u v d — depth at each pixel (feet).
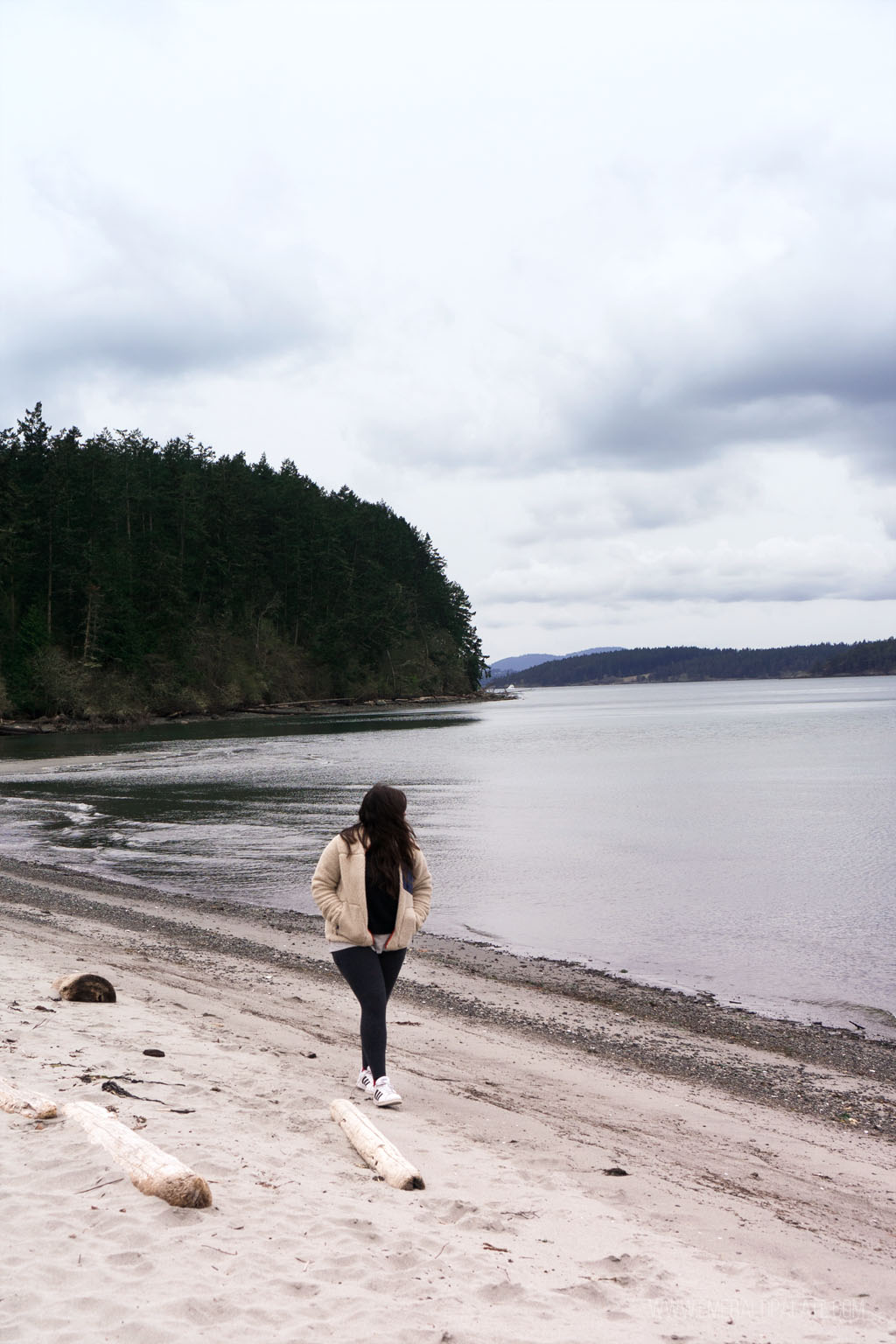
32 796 106.22
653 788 114.52
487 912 49.44
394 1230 12.67
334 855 19.21
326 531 416.05
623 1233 13.78
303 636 411.54
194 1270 10.90
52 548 300.40
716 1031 31.14
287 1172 14.67
